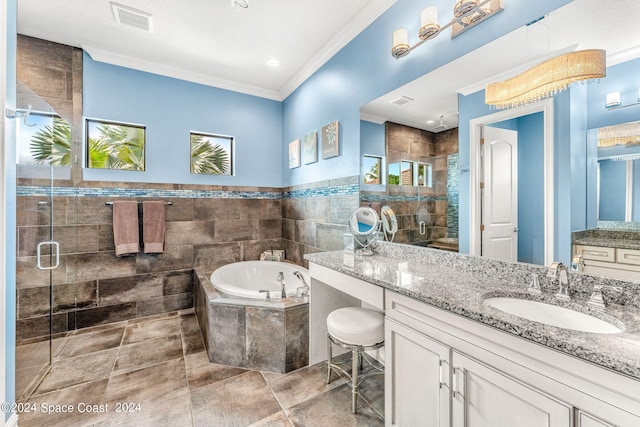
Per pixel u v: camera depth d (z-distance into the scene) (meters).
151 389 1.73
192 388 1.74
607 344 0.71
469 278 1.38
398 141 1.94
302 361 1.98
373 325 1.53
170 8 2.08
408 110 1.86
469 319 0.97
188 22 2.25
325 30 2.36
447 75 1.61
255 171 3.55
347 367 1.99
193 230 3.14
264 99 3.62
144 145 2.92
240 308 1.97
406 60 1.86
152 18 2.20
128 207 2.74
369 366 1.98
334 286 1.74
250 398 1.65
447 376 1.04
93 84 2.66
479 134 1.46
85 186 2.62
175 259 3.04
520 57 1.29
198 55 2.74
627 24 1.00
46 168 2.01
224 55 2.75
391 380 1.31
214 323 2.02
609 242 1.03
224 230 3.33
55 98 2.51
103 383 1.78
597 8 1.06
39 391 1.71
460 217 1.56
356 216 2.25
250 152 3.51
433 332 1.10
